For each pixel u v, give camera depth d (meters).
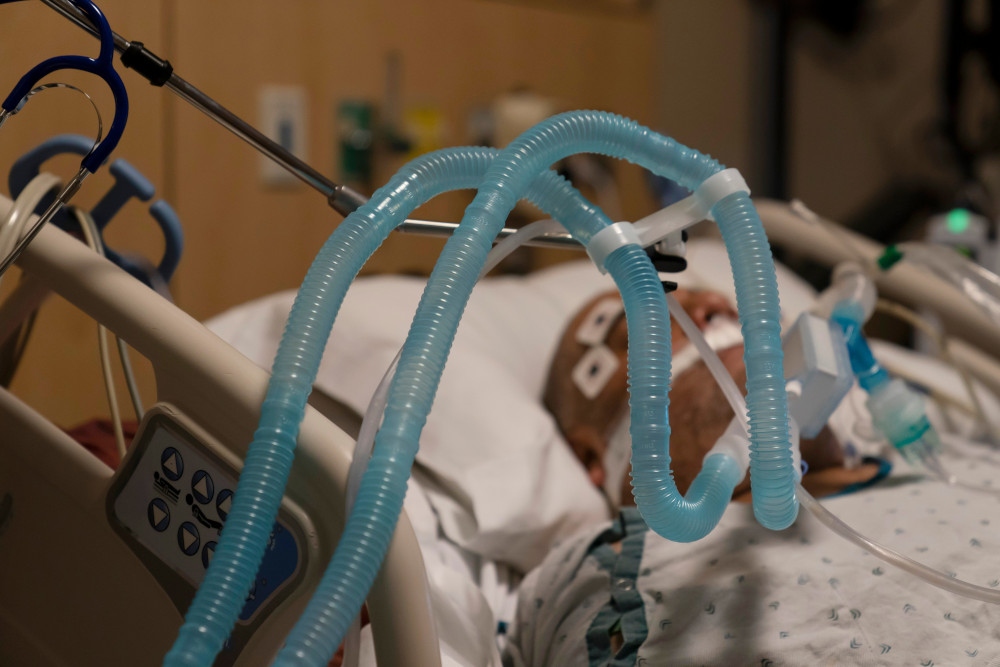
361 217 0.59
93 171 0.60
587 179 1.94
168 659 0.47
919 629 0.65
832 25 2.85
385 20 1.69
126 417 1.18
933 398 1.36
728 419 0.94
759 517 0.59
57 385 1.16
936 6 3.09
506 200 0.59
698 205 0.63
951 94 2.92
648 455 0.56
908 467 0.97
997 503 0.79
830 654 0.65
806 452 0.96
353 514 0.51
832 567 0.71
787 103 2.81
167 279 0.92
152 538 0.62
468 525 1.00
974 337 1.44
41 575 0.69
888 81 3.08
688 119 2.61
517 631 0.87
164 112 1.34
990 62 2.86
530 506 0.98
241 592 0.50
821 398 0.75
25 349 1.04
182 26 1.40
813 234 1.54
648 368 0.57
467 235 0.57
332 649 0.47
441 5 1.78
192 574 0.60
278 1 1.54
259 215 1.53
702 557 0.77
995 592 0.60
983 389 1.46
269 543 0.57
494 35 1.87
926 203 2.85
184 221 1.41
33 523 0.69
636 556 0.80
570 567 0.84
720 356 0.99
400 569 0.53
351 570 0.49
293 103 1.57
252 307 1.26
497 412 1.08
